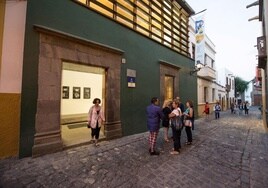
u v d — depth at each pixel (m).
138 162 4.98
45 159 4.92
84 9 6.55
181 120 6.06
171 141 7.48
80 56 6.36
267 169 4.75
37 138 5.17
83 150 5.83
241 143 7.54
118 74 7.94
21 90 4.95
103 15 7.26
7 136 4.74
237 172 4.52
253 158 5.61
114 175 4.12
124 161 5.01
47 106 5.44
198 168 4.70
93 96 14.34
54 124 5.59
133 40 8.84
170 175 4.23
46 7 5.47
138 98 9.05
